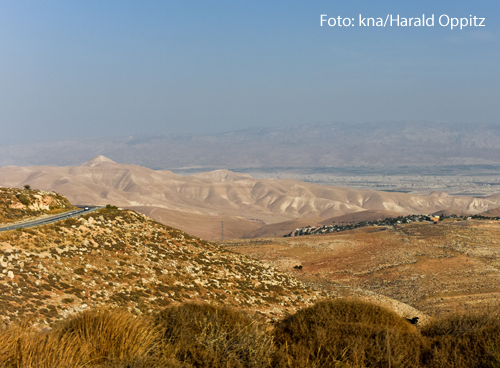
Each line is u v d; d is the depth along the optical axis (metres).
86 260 31.38
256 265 46.88
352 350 11.62
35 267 27.28
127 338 10.41
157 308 27.30
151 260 36.22
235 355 10.86
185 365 9.96
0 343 9.13
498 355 10.78
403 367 11.28
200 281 35.53
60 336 10.38
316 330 13.21
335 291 48.25
